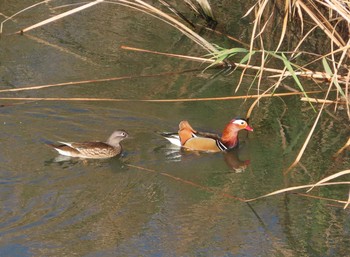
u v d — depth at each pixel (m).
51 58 17.20
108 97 15.31
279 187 12.68
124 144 13.68
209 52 17.22
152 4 21.00
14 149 13.00
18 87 15.49
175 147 13.80
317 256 10.73
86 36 18.62
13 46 17.70
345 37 17.52
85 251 10.46
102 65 17.03
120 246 10.65
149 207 11.76
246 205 12.07
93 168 12.73
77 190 11.99
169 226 11.30
